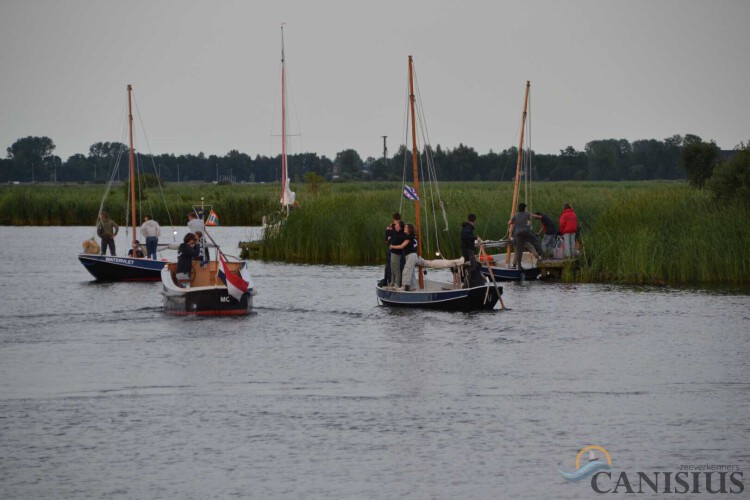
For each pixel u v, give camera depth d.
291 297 71.50
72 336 54.84
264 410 39.19
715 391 42.09
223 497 30.09
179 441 35.25
